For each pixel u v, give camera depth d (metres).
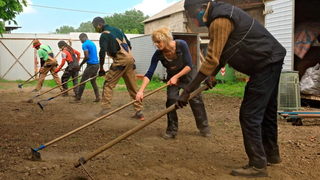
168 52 4.66
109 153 4.26
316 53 9.52
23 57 20.83
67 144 4.74
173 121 4.98
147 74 4.74
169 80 4.73
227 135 5.23
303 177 3.40
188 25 22.06
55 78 11.05
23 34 21.12
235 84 15.28
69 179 3.35
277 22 9.97
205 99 10.06
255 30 3.14
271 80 3.26
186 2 3.22
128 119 6.71
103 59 6.71
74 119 6.73
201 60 17.55
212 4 3.13
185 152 4.29
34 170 3.61
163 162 3.87
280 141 4.82
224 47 3.22
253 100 3.28
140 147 4.55
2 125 6.01
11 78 20.81
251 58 3.18
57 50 21.53
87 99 10.03
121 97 10.73
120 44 6.46
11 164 3.83
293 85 6.97
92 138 5.09
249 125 3.32
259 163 3.35
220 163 3.84
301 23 9.78
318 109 8.16
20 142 4.84
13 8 14.44
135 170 3.60
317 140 4.84
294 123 6.05
